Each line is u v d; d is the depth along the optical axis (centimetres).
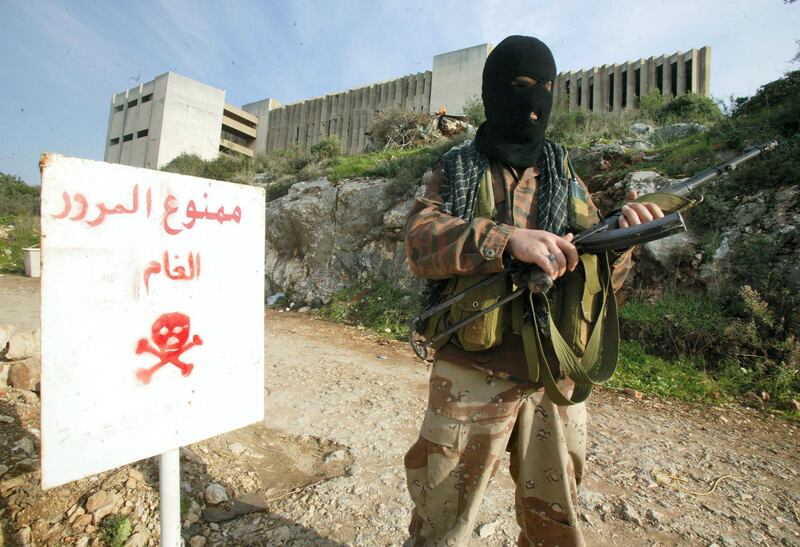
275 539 212
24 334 356
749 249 556
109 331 137
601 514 248
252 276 175
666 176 663
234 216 170
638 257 644
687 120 1164
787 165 581
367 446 317
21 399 294
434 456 135
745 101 844
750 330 511
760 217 577
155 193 148
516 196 146
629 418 409
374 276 981
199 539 205
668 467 310
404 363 566
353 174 1124
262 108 4119
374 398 420
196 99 3875
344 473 279
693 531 237
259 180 1574
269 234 1202
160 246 149
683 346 548
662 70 2183
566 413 143
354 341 695
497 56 148
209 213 162
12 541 193
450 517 135
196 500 233
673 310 576
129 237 142
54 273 127
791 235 544
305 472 280
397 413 383
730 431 392
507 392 135
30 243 1761
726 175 628
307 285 1075
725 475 304
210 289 162
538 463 140
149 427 145
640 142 836
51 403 126
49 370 126
